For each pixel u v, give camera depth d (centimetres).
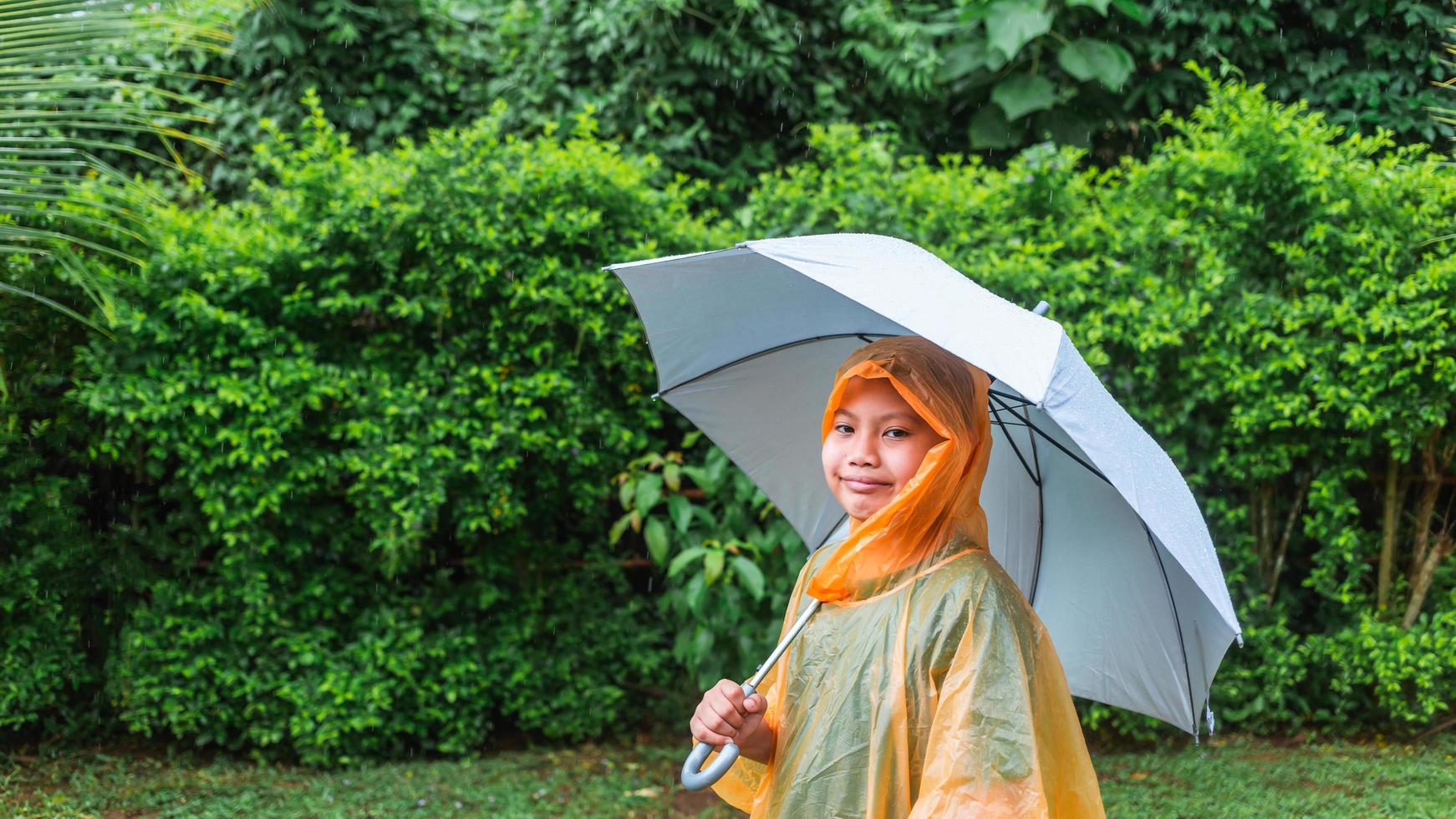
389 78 687
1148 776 484
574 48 698
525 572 530
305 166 505
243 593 491
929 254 191
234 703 502
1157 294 510
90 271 471
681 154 682
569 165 509
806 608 192
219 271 479
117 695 497
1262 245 523
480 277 490
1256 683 529
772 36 683
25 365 486
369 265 498
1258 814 432
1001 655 164
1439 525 548
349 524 510
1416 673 505
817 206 536
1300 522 547
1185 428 521
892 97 729
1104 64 677
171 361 481
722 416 246
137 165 667
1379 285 494
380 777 486
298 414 484
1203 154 521
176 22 511
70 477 511
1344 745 516
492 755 525
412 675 509
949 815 155
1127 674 210
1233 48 694
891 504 174
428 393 500
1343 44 698
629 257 508
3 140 454
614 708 542
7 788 464
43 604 493
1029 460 214
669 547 526
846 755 169
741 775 211
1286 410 494
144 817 442
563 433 510
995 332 163
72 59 491
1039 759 159
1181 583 189
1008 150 716
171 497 499
